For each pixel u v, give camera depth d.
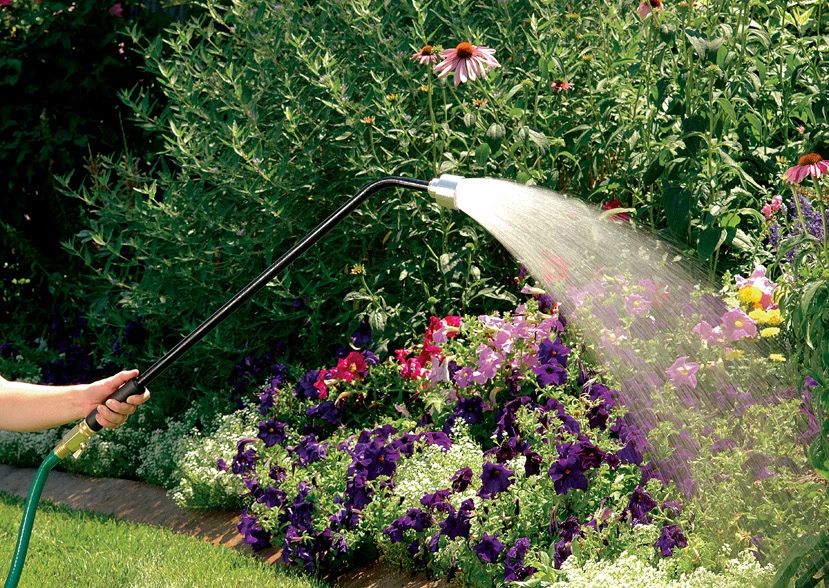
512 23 5.62
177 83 5.86
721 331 3.72
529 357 4.34
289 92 5.54
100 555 4.32
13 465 6.08
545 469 3.75
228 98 5.72
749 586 2.92
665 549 3.21
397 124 5.12
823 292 3.25
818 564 2.85
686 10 4.45
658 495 3.51
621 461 3.63
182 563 4.18
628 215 4.68
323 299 5.32
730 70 4.60
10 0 7.47
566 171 5.22
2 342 7.35
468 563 3.67
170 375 6.08
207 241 5.65
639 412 3.79
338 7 5.60
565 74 5.10
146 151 7.61
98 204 7.34
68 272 7.45
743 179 4.50
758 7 5.18
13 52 7.36
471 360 4.44
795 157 4.61
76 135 7.30
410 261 5.20
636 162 4.65
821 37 4.70
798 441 3.43
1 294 7.55
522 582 3.30
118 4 7.48
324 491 4.26
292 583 3.93
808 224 4.01
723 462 3.27
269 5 5.83
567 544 3.41
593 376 4.15
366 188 2.48
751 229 4.76
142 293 5.84
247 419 5.21
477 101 5.18
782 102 4.73
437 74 5.36
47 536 4.61
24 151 7.21
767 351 3.83
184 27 6.43
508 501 3.70
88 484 5.60
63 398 2.50
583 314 3.84
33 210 7.63
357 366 4.71
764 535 3.20
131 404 2.50
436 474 4.11
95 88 7.49
